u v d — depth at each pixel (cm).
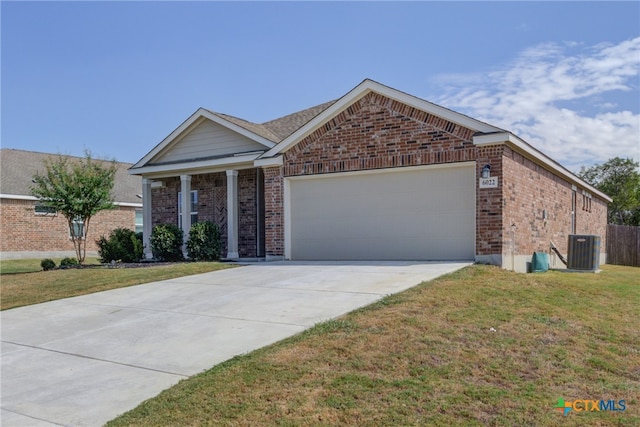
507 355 546
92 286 1121
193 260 1550
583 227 2044
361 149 1310
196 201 1816
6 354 661
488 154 1132
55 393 516
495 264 1113
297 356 553
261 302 843
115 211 2834
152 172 1772
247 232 1694
